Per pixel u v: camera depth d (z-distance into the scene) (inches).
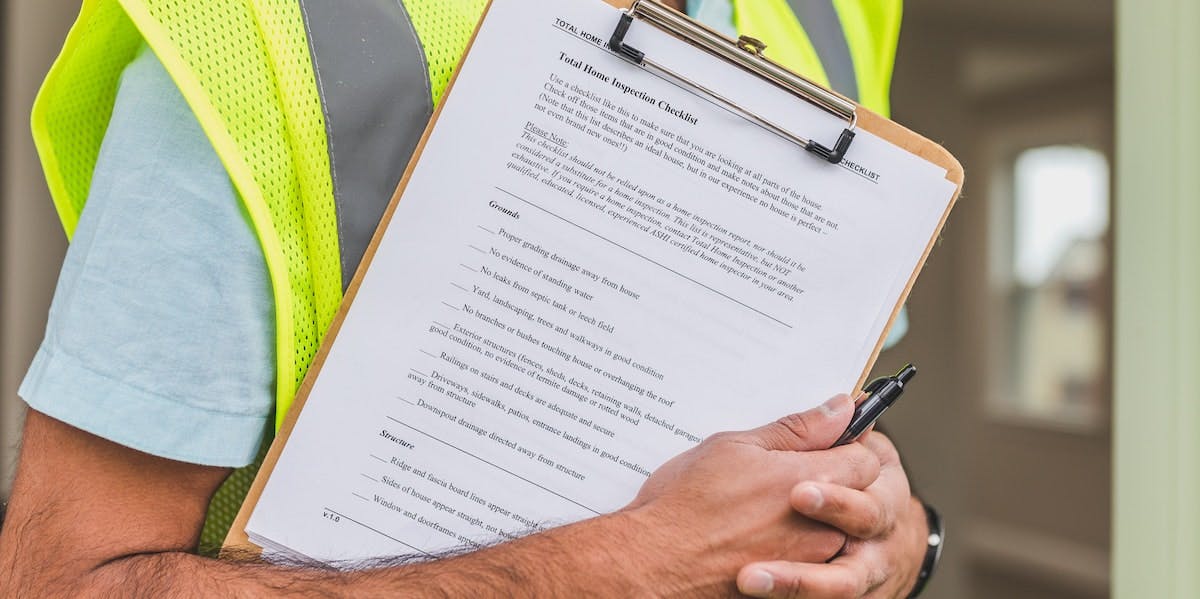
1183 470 42.1
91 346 19.2
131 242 19.2
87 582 18.9
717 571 20.2
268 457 20.7
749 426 21.0
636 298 20.7
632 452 20.8
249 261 19.6
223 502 23.9
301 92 20.1
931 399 126.8
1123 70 44.3
